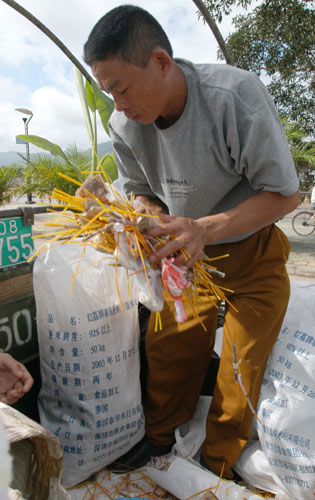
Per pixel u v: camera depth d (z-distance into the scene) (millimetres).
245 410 1457
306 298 1584
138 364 1599
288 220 9633
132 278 1539
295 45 7961
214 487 1359
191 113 1217
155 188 1520
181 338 1588
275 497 1423
